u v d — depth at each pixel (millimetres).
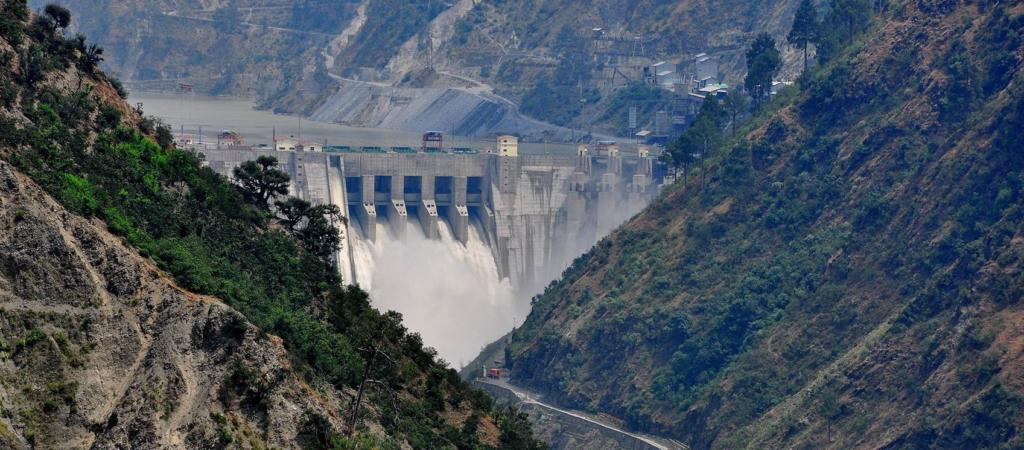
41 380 157875
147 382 160750
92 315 163250
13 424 154625
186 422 160000
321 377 187250
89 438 156750
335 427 174500
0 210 163625
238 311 174375
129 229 177750
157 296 167875
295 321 192000
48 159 187000
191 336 164875
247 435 162750
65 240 164875
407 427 198875
